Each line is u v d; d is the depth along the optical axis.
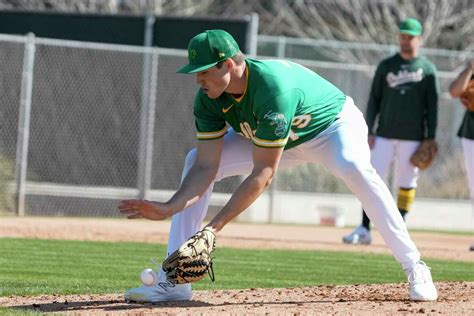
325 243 31.77
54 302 15.65
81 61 42.12
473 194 29.75
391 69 30.22
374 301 15.95
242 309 14.59
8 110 41.84
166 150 41.31
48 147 41.62
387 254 28.72
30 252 25.64
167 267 14.05
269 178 14.35
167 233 33.56
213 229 14.18
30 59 38.34
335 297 16.66
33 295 16.77
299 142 15.17
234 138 15.55
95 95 41.88
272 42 44.97
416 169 30.94
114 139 41.66
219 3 67.62
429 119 30.45
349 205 43.62
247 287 19.23
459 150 45.78
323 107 14.91
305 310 14.48
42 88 41.97
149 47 41.50
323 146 15.23
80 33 42.97
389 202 15.31
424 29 62.56
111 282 19.48
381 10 66.31
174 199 14.87
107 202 41.06
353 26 65.50
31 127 41.59
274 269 23.50
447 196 45.66
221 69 13.90
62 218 38.97
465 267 25.05
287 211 42.72
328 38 63.00
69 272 21.34
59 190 40.88
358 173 15.05
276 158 14.30
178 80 41.34
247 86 14.16
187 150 41.09
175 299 15.67
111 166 41.53
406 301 15.83
